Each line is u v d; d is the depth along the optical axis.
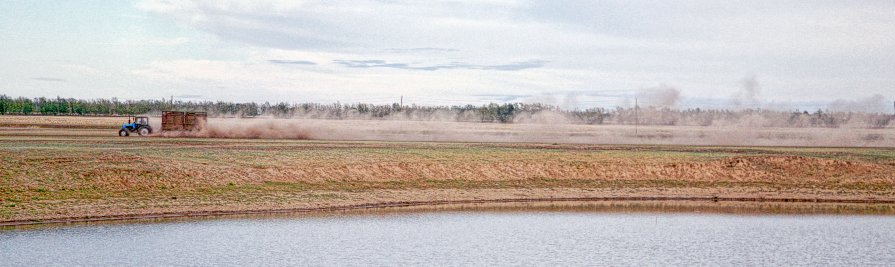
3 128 110.06
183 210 44.75
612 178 61.75
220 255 33.69
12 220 39.81
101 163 52.22
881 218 46.59
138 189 48.41
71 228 38.91
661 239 38.91
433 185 56.94
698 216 46.91
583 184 59.59
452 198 52.84
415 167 60.28
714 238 39.34
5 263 31.33
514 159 66.69
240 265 31.94
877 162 69.38
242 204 47.22
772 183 61.41
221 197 48.53
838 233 41.06
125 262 32.00
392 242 37.25
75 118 165.88
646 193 56.81
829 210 50.19
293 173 55.84
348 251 35.03
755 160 66.44
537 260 33.84
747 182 61.75
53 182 47.12
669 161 67.25
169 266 31.47
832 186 60.28
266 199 49.03
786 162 66.00
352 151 70.00
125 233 37.97
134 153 60.56
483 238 38.66
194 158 59.62
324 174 56.53
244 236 38.03
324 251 34.94
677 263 33.53
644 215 47.12
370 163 60.31
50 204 43.44
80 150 61.22
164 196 47.56
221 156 62.06
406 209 48.50
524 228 41.78
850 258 34.91
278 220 43.12
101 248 34.50
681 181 61.50
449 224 42.78
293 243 36.59
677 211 49.03
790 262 33.91
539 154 71.44
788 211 49.50
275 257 33.50
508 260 33.75
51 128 114.31
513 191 56.19
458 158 66.31
